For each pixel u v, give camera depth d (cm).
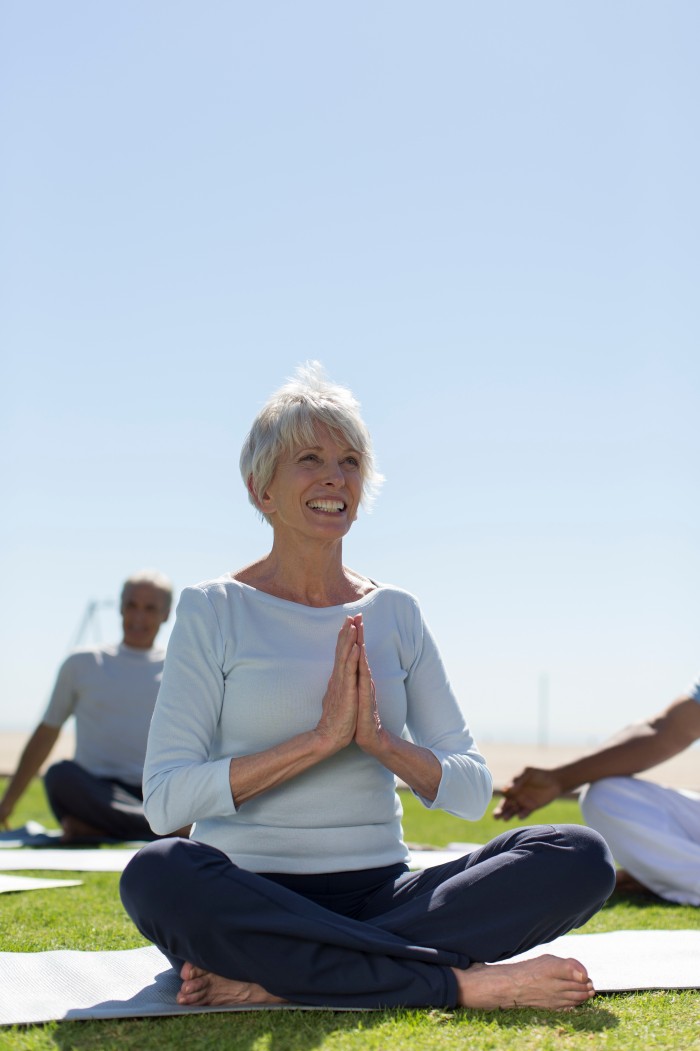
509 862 255
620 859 432
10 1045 214
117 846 574
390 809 278
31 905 381
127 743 618
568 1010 244
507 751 1589
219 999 246
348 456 289
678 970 284
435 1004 243
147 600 629
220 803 255
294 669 272
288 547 289
